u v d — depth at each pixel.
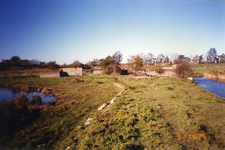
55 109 9.10
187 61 22.84
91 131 5.23
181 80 19.36
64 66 52.41
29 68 41.62
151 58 96.12
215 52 82.12
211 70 31.55
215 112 6.97
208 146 4.22
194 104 8.36
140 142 4.50
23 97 10.60
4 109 7.86
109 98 11.42
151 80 18.95
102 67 37.38
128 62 30.25
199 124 5.42
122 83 17.53
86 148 4.26
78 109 8.98
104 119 6.33
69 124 6.83
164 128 5.32
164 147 4.20
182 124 5.66
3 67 37.00
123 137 4.71
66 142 5.21
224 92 14.74
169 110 7.33
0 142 5.53
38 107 9.31
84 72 39.28
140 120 6.03
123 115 6.54
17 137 5.84
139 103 8.56
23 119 7.32
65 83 19.73
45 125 6.89
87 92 14.02
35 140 5.52
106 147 4.19
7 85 19.39
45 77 26.97
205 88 17.25
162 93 11.29
